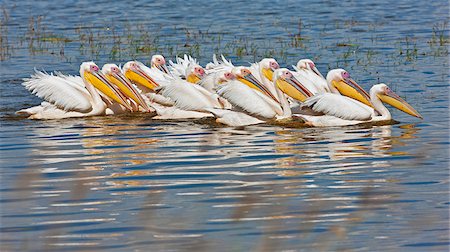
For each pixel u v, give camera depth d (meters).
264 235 10.51
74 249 10.16
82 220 11.20
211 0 44.41
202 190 12.52
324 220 11.10
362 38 30.31
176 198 12.14
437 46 27.78
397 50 27.30
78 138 16.45
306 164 14.04
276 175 13.33
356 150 15.06
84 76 19.41
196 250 10.02
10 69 25.22
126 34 32.59
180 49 28.66
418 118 17.88
